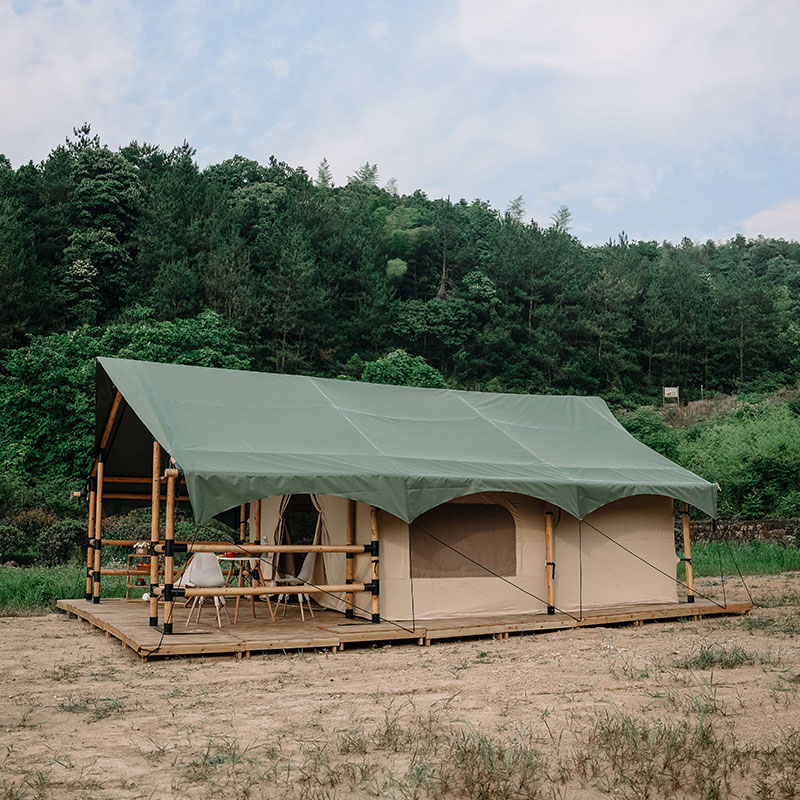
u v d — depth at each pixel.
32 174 51.94
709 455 35.47
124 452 13.27
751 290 67.00
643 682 7.81
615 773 5.11
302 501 13.00
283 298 48.16
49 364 31.34
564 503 11.54
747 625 11.92
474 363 55.22
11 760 5.36
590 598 12.47
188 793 4.76
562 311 59.09
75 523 22.47
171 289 43.59
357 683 7.82
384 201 78.75
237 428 10.70
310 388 12.60
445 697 7.21
